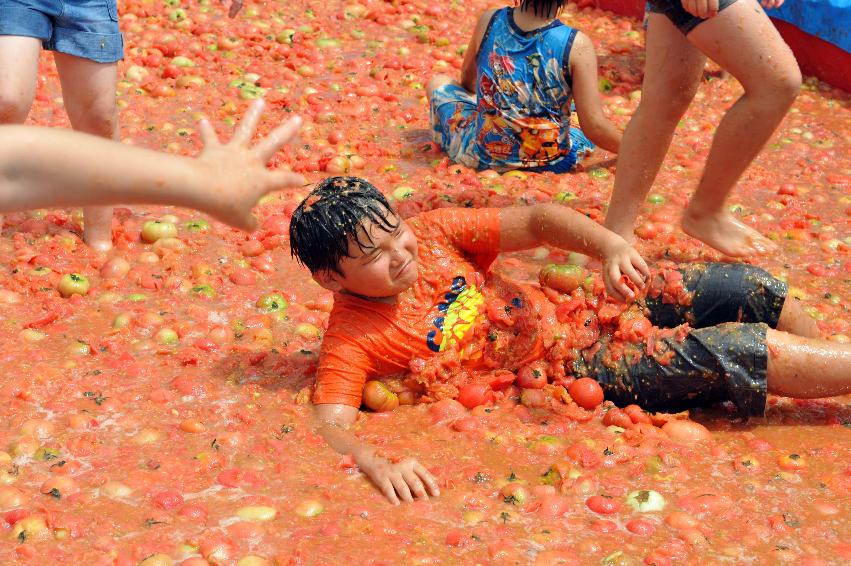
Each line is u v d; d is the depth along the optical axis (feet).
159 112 21.56
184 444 11.28
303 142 20.35
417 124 21.62
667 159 19.75
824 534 9.71
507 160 19.20
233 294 14.90
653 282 12.37
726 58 13.12
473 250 12.91
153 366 12.92
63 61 14.61
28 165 5.92
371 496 10.41
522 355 12.49
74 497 10.21
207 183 6.33
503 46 18.48
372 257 11.30
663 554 9.37
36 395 12.09
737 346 11.41
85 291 14.76
